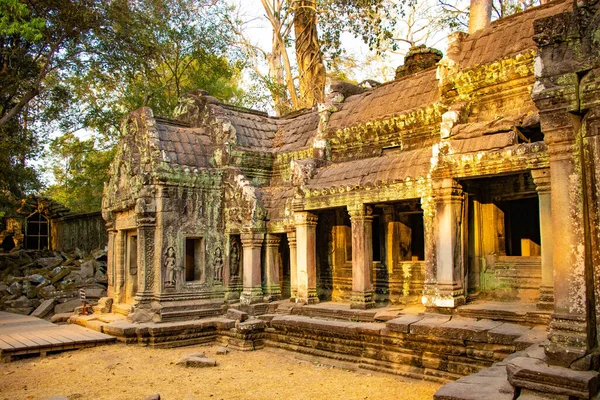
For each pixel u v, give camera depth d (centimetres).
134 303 1401
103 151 3078
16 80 1798
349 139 1360
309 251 1280
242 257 1500
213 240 1479
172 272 1390
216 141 1544
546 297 833
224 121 1538
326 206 1220
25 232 2670
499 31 1118
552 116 577
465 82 1068
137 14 1997
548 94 577
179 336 1292
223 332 1314
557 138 573
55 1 1748
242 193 1432
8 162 2102
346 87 1566
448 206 963
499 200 1039
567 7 1030
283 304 1343
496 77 1017
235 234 1480
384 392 852
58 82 2412
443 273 966
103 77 2117
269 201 1466
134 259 1588
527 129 949
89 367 1070
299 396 848
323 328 1088
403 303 1204
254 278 1392
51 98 2212
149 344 1276
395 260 1252
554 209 573
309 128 1585
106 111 2548
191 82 2819
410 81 1373
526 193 994
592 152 558
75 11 1777
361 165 1211
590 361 527
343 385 907
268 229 1423
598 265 552
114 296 1597
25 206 2583
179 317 1365
